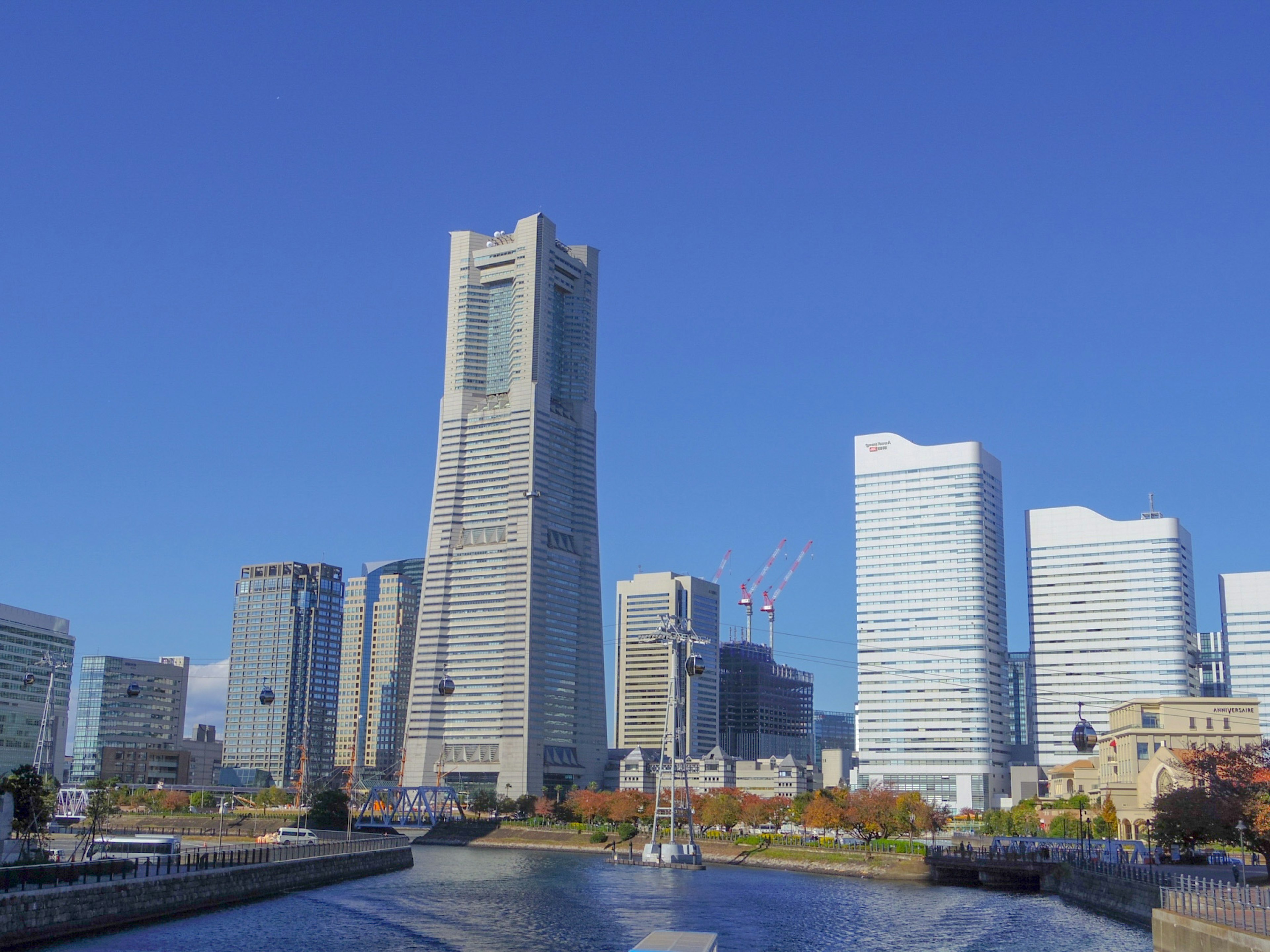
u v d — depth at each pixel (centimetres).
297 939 12538
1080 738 15238
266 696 18062
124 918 12494
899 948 12706
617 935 13550
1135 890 14412
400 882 19450
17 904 10788
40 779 15725
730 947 12838
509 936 13325
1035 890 19700
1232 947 8750
